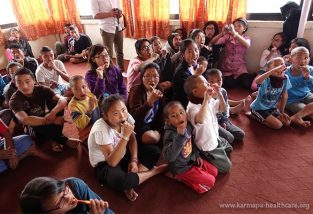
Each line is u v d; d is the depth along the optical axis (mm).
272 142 1810
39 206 756
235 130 1818
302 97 2158
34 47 4223
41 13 4145
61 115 1831
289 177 1481
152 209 1318
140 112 1615
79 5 4082
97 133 1304
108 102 1270
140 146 1654
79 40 3994
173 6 3191
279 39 2594
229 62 2783
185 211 1295
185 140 1346
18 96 1725
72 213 923
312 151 1693
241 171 1546
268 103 1978
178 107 1330
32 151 1833
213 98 1574
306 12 2391
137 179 1374
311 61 2502
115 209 1331
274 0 2740
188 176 1407
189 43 1876
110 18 2980
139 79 1989
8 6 3932
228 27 2590
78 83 1640
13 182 1575
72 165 1695
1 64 3846
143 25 3268
